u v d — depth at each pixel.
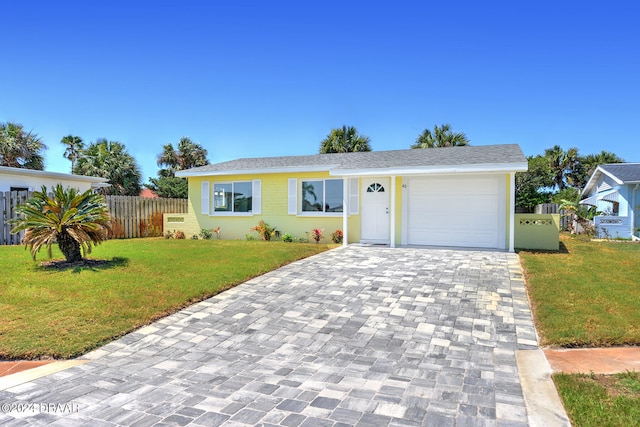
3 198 13.73
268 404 3.52
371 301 6.93
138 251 11.55
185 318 6.18
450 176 12.79
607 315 5.70
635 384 3.71
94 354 4.88
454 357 4.66
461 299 6.95
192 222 17.27
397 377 4.12
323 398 3.64
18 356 4.69
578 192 25.64
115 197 16.78
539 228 11.92
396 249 12.34
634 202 17.88
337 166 14.16
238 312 6.45
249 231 16.23
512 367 4.34
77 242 9.08
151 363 4.60
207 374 4.26
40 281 7.61
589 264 9.18
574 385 3.69
